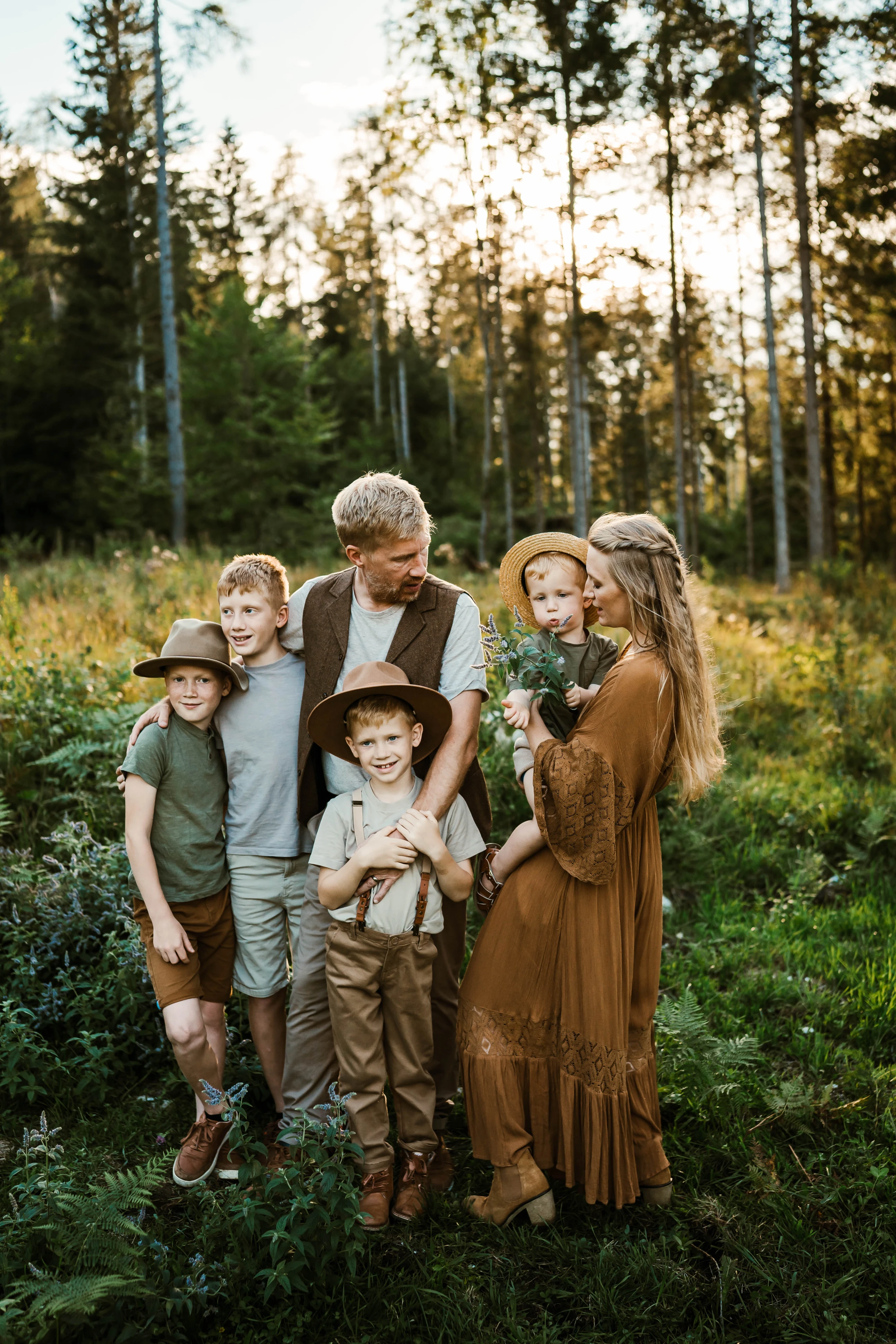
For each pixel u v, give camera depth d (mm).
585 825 2461
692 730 2574
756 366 28547
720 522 41500
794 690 8414
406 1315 2348
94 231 23766
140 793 2748
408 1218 2627
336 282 41906
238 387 22719
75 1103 3146
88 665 6324
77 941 3678
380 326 42312
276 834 2910
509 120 19781
